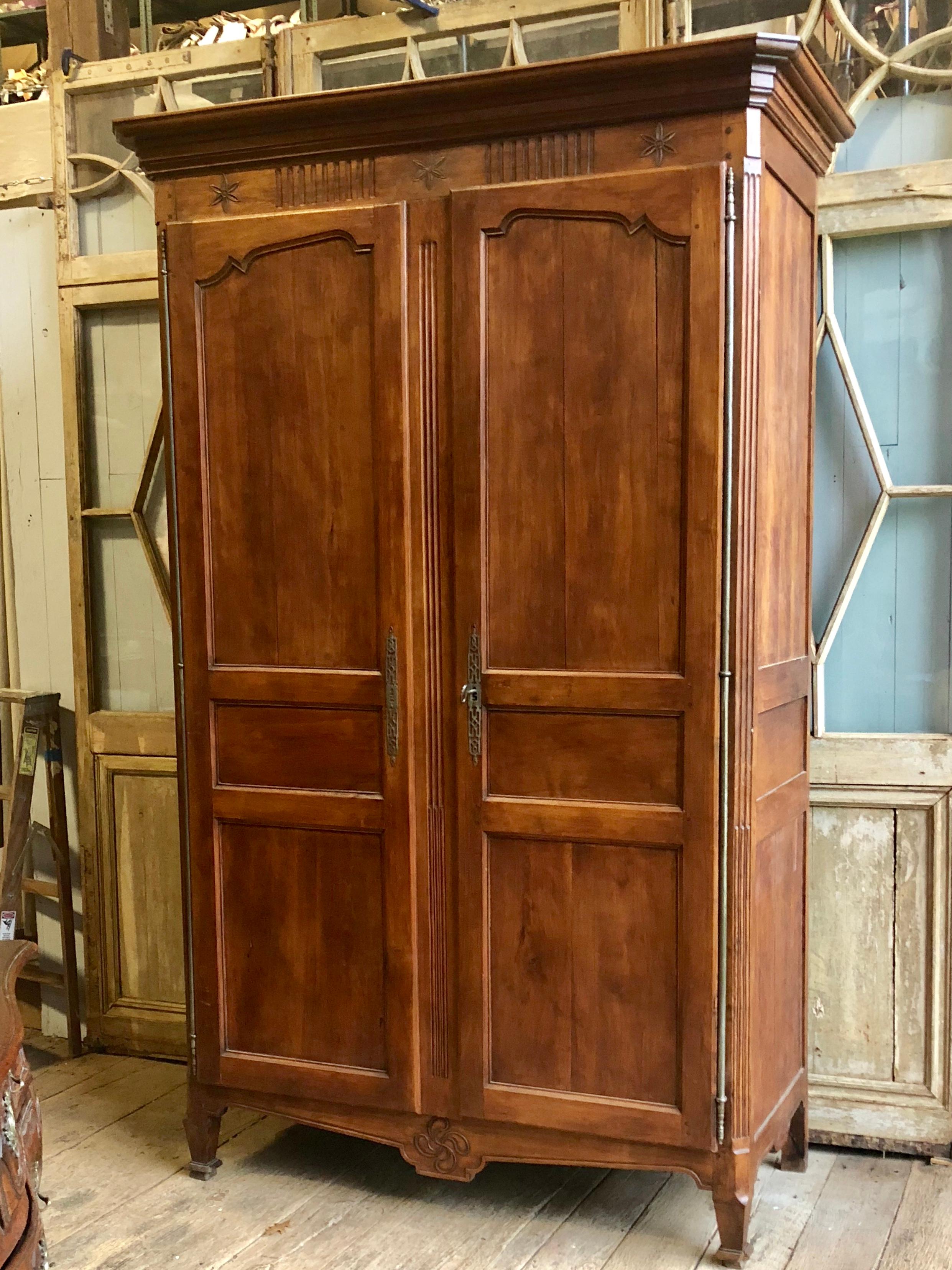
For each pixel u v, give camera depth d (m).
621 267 2.00
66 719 3.18
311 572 2.26
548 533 2.08
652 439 2.01
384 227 2.13
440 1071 2.22
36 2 3.55
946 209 2.37
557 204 2.01
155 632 3.08
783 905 2.25
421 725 2.19
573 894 2.11
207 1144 2.41
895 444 2.50
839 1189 2.35
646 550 2.03
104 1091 2.86
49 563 3.17
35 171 3.08
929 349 2.46
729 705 1.99
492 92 2.03
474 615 2.12
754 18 2.49
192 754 2.38
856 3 2.44
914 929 2.47
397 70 2.74
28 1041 3.18
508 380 2.08
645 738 2.05
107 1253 2.11
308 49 2.77
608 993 2.10
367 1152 2.53
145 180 2.94
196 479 2.32
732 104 1.92
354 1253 2.11
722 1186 2.04
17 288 3.12
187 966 2.42
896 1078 2.50
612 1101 2.11
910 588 2.51
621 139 1.99
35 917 3.26
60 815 3.07
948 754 2.43
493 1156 2.20
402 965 2.22
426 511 2.15
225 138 2.24
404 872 2.21
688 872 2.03
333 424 2.22
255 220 2.23
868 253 2.48
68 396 3.03
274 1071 2.34
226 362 2.29
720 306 1.94
